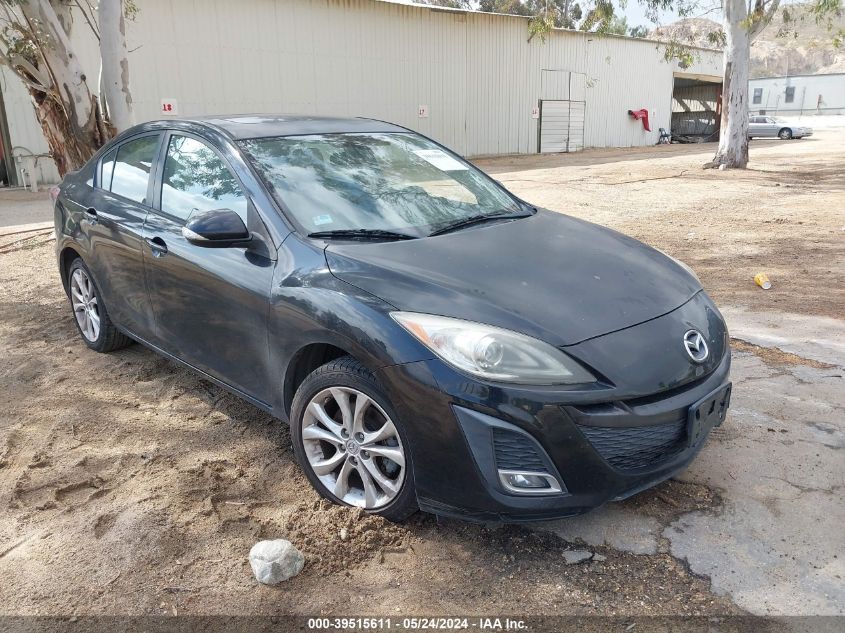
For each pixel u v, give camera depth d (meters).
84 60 16.08
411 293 2.72
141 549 2.79
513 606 2.46
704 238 8.77
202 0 18.17
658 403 2.62
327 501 3.04
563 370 2.50
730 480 3.19
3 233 9.83
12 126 15.50
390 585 2.58
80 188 4.75
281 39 19.98
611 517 2.95
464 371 2.49
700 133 44.28
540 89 29.17
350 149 3.85
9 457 3.50
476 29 25.66
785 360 4.59
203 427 3.79
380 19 22.42
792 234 8.94
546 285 2.85
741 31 18.16
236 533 2.88
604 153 30.06
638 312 2.82
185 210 3.70
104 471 3.36
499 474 2.51
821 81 63.62
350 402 2.87
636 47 34.19
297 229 3.16
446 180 3.96
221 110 19.05
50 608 2.48
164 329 3.88
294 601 2.51
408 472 2.68
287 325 2.98
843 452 3.40
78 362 4.72
